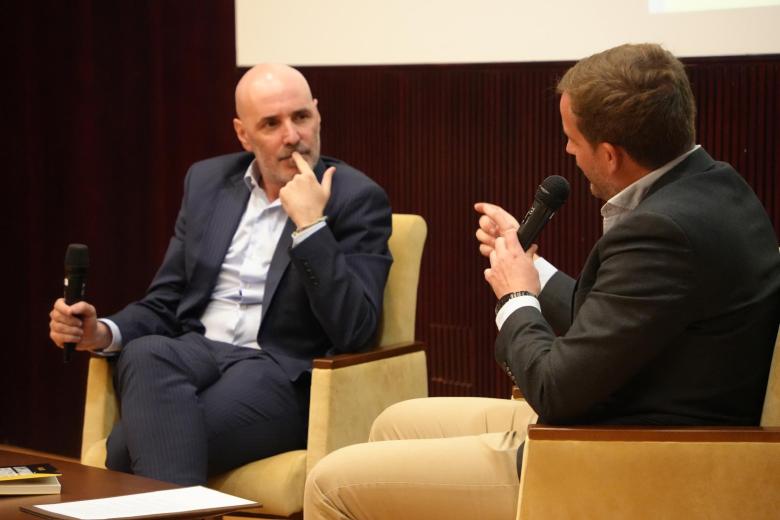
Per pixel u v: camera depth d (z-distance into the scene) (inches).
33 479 98.0
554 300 108.0
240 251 141.9
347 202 137.7
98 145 214.2
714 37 151.6
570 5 162.6
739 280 83.4
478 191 177.5
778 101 148.8
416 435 110.9
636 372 83.2
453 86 177.0
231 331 138.8
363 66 185.5
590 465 82.0
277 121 137.7
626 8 157.4
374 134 186.2
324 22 188.2
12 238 225.8
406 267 141.8
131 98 210.1
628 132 85.1
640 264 81.8
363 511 93.7
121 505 90.4
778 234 151.3
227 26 198.8
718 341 83.8
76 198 217.6
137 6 207.8
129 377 125.0
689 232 81.4
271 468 123.8
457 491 92.4
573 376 83.0
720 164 88.6
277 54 193.8
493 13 170.9
